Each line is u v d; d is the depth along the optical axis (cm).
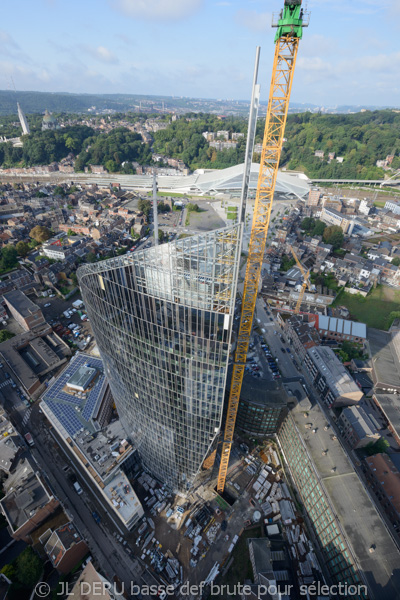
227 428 12406
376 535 10631
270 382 15825
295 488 14275
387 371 19562
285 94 8150
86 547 11888
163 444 12388
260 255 9962
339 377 17800
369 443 15325
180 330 8662
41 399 16650
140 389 11300
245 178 8406
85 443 14175
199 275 7625
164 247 7650
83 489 14012
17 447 14225
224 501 13688
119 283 8944
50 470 14662
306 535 12862
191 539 12681
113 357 11606
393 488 13512
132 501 12562
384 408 17300
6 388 18438
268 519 13312
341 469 12412
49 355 19925
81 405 16100
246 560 12156
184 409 10469
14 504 12250
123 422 14438
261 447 15988
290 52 7700
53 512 12694
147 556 12206
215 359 8738
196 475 12750
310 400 15338
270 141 8738
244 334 10925
